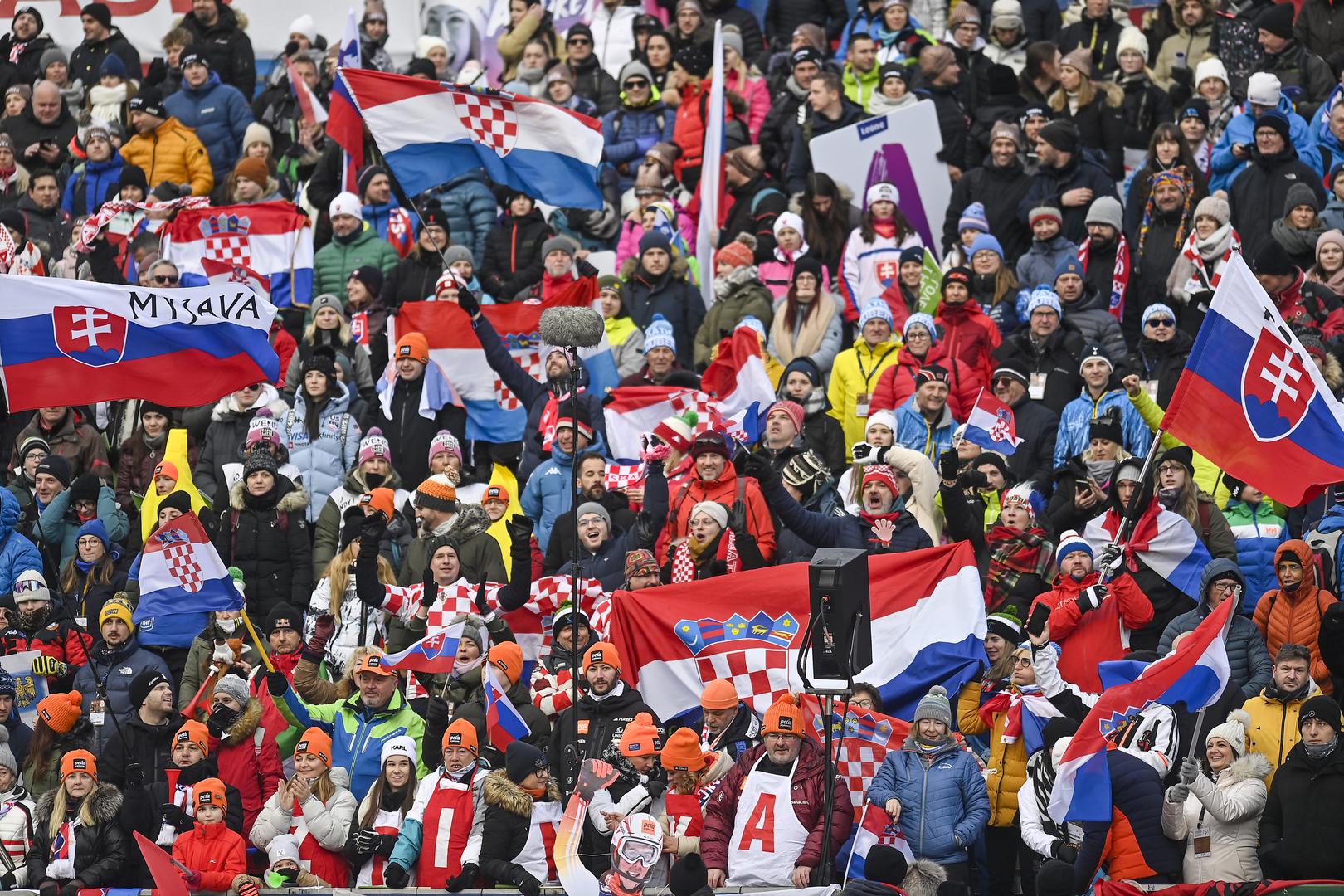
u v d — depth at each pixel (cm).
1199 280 6197
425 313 6375
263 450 5741
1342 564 5128
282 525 5700
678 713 4959
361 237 6956
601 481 5672
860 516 5188
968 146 7194
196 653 5253
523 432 6347
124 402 6462
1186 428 4578
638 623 5000
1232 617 4856
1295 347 4478
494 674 4691
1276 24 7250
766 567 5088
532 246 6894
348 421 6116
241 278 6881
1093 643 4931
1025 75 7344
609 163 7612
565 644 4894
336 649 5334
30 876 4662
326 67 7888
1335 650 4656
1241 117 6788
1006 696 4575
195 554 5284
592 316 4375
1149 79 7338
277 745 4831
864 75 7525
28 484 6062
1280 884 4106
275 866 4475
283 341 6372
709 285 6938
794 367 6069
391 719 4884
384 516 5216
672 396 6078
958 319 6125
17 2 8788
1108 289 6469
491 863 4303
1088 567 4953
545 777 4388
